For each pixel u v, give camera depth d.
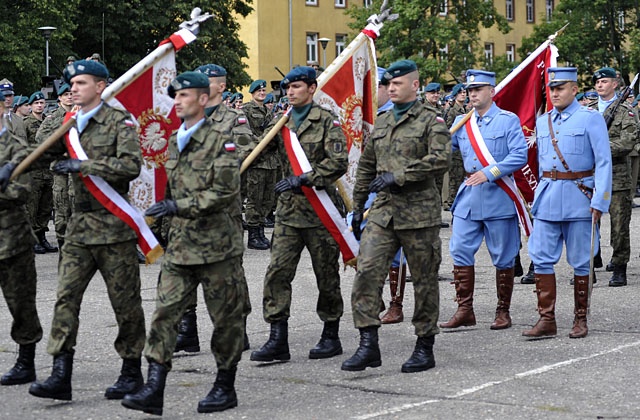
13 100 15.88
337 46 56.12
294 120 8.03
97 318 9.98
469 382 7.28
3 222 7.19
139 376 7.06
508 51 62.53
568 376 7.39
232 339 6.70
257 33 53.00
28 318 7.39
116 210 6.86
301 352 8.43
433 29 49.16
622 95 11.77
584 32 56.72
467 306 9.38
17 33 39.69
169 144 6.74
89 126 6.92
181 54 43.56
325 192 7.99
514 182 9.42
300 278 12.54
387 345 8.63
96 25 42.62
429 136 7.63
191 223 6.60
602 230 17.53
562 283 11.95
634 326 9.29
